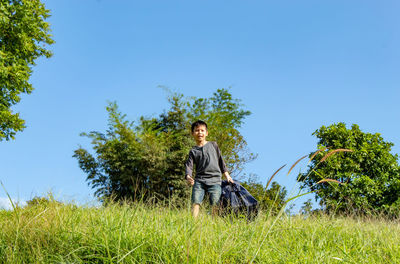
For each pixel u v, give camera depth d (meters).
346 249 2.76
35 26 11.87
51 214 3.03
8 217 3.13
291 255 2.54
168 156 13.35
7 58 11.02
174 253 2.22
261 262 2.35
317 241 3.04
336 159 12.48
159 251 2.25
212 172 4.74
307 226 3.51
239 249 2.53
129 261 2.10
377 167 13.19
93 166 13.42
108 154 13.20
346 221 4.08
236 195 4.62
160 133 15.30
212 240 2.58
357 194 11.99
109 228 2.48
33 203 3.37
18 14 11.13
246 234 2.87
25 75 11.57
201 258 2.14
